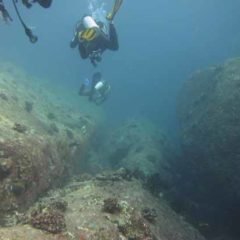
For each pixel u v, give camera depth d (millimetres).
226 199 11250
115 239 5000
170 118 28516
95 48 6660
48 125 10594
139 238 5320
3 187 5797
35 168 6707
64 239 4402
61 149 9242
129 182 8133
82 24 6789
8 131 6895
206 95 13117
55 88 21484
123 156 15273
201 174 12297
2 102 8859
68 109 16047
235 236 10922
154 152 14680
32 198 6473
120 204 5848
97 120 18000
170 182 13203
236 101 11258
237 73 12094
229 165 10906
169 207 8117
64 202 5715
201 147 12016
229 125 11094
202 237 7379
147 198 7523
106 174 8469
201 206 11969
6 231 4105
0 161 5945
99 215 5488
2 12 3902
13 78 15336
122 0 4613
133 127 17250
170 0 54219
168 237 6324
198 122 12484
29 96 13039
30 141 7113
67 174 9234
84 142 12539
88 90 9961
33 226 4441
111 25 6457
